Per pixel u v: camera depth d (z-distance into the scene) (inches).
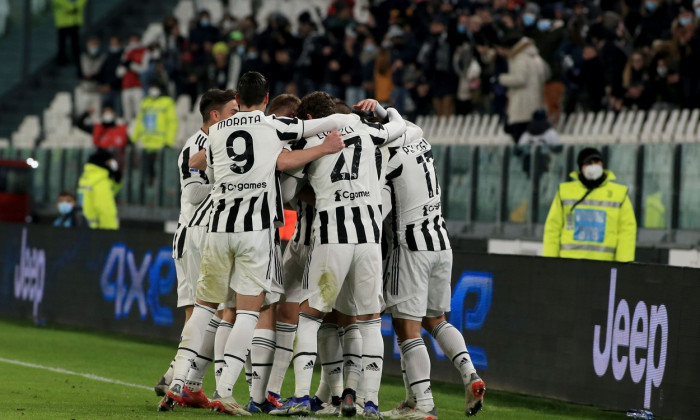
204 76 2684.5
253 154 896.3
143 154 2324.1
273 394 969.5
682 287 1024.9
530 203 1745.8
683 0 1792.6
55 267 1868.8
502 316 1214.9
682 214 1573.6
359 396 954.1
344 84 2351.1
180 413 908.6
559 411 1121.4
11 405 962.1
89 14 3508.9
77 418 868.6
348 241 901.2
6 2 3430.1
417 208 959.0
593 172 1338.6
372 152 922.7
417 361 951.6
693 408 1003.3
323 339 968.9
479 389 959.6
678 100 1802.4
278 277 934.4
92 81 3152.1
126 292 1726.1
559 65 1969.7
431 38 2202.3
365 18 2773.1
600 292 1111.0
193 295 997.2
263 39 2487.7
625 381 1074.7
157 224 2281.0
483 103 2158.0
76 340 1640.0
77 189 2472.9
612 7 2059.5
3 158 2714.1
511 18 2052.2
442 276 973.2
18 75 3420.3
